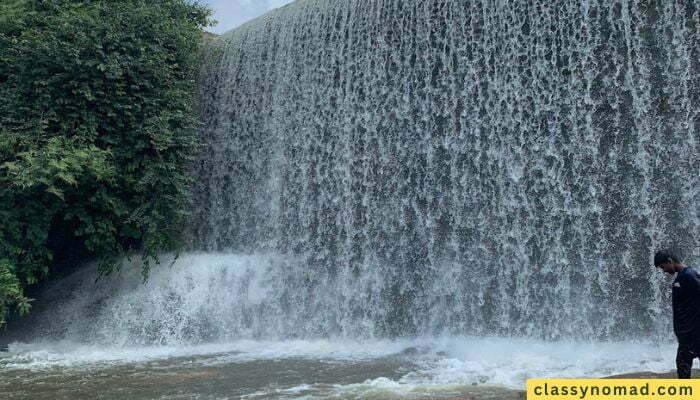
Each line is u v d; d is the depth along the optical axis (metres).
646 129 9.51
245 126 15.28
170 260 13.40
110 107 12.67
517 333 10.23
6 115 12.03
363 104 12.90
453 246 11.13
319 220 13.13
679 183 9.18
